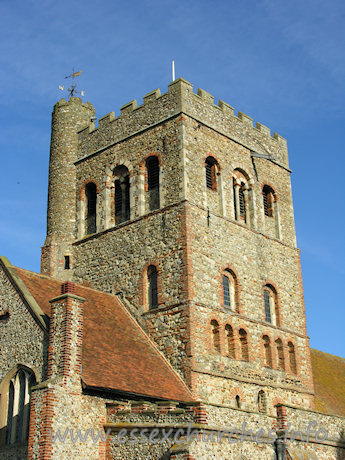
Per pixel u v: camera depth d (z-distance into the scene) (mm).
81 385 27469
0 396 29969
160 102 40281
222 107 42094
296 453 30312
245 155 42562
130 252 38531
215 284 36688
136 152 40562
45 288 33750
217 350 35344
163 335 35000
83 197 42938
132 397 29422
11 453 28609
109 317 35062
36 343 29453
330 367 50969
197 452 24938
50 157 45125
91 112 46312
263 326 38938
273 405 37344
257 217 41781
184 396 32031
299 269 43656
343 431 34812
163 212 37625
